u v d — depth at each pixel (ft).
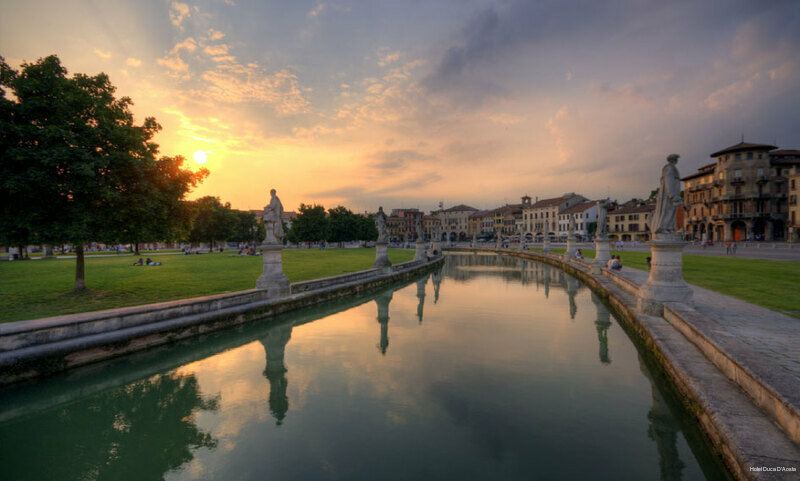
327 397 23.71
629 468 15.74
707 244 173.58
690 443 17.70
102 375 28.96
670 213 33.45
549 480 14.83
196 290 54.24
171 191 52.54
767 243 184.85
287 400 23.35
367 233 328.90
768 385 14.96
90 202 45.06
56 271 84.23
